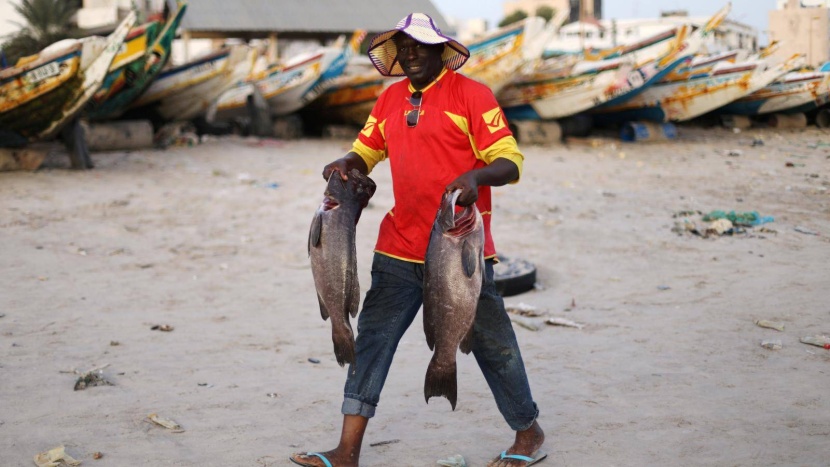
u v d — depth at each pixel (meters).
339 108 21.31
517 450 3.63
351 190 3.37
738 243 8.91
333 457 3.46
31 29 24.45
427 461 3.70
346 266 3.27
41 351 5.44
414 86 3.42
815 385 4.60
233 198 11.53
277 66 20.89
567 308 6.67
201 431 4.06
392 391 4.71
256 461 3.68
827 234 9.35
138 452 3.78
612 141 20.06
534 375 4.94
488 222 3.44
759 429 3.95
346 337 3.27
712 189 12.68
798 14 36.00
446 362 3.17
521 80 19.70
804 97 22.47
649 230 9.66
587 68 18.78
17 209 10.41
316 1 42.09
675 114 21.48
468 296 3.11
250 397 4.60
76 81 12.75
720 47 44.66
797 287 7.02
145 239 9.26
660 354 5.32
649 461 3.62
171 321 6.32
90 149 15.91
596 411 4.29
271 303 6.94
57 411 4.32
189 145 17.50
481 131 3.28
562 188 12.66
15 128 13.36
